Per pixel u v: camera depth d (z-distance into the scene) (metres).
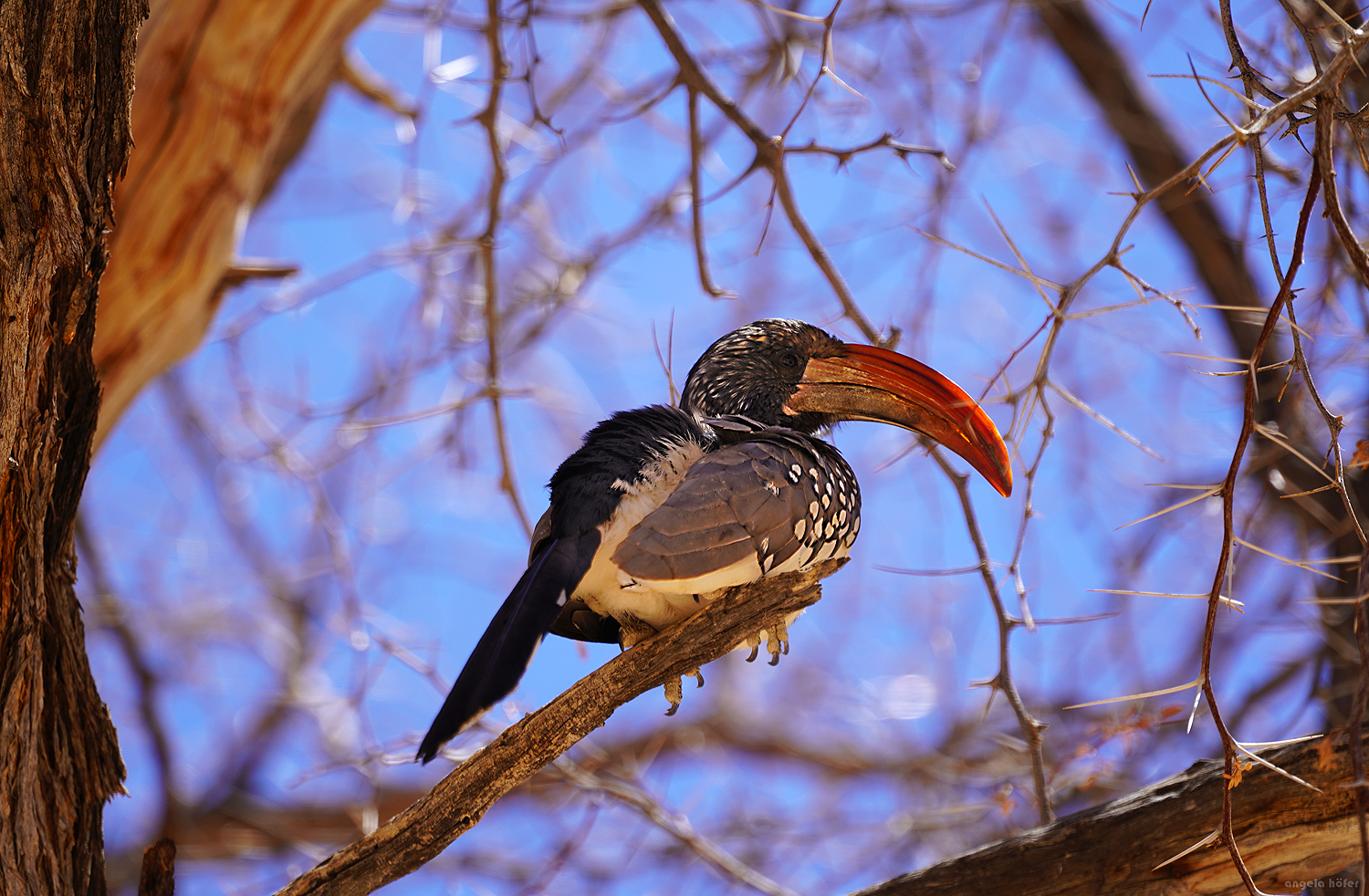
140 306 9.96
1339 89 5.57
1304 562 5.11
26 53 5.55
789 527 6.55
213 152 9.90
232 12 9.73
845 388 8.33
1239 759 5.57
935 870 6.45
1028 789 9.41
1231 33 5.96
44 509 5.94
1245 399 5.16
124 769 6.36
